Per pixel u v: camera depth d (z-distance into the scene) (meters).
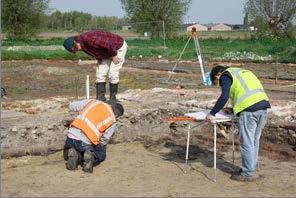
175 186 6.49
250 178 6.75
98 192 6.22
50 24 64.88
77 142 7.08
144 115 9.12
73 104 7.38
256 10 44.75
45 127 8.10
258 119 6.74
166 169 7.28
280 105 9.73
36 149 7.87
